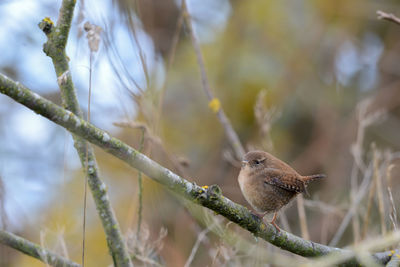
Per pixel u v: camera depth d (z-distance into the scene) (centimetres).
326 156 1370
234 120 1366
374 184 799
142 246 748
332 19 1506
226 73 1414
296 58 1438
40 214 891
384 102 1467
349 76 1531
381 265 705
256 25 1452
